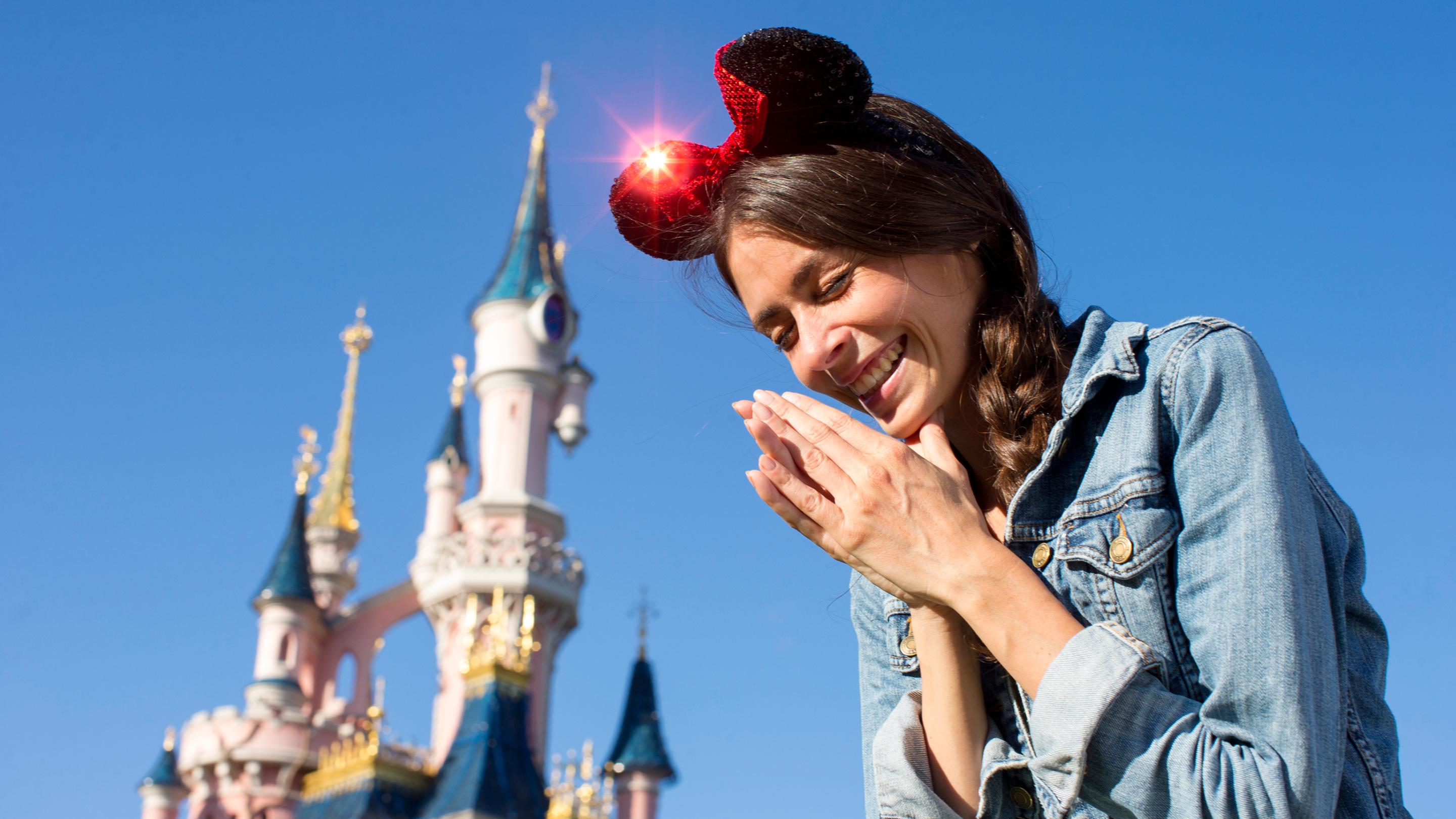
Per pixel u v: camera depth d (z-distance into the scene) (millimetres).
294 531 48812
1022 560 2107
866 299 2250
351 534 54656
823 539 2129
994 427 2260
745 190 2299
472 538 45625
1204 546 1946
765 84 2266
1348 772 1946
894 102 2484
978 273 2328
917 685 2584
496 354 48594
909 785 2309
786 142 2320
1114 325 2238
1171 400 2064
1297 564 1867
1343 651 1977
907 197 2225
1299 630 1817
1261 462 1927
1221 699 1836
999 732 2361
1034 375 2246
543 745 43875
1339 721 1839
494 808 36156
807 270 2273
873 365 2297
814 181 2232
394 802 37344
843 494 2088
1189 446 2004
